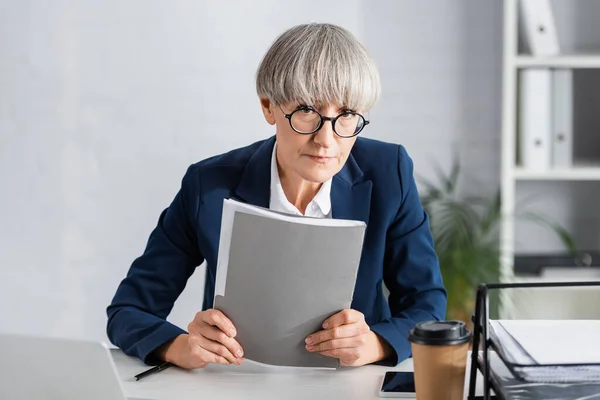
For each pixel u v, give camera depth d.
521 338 1.48
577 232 3.96
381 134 3.92
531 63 3.59
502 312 3.32
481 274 3.53
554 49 3.60
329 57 1.75
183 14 3.61
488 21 3.86
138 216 3.68
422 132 3.91
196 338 1.79
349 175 2.05
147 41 3.62
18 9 3.62
